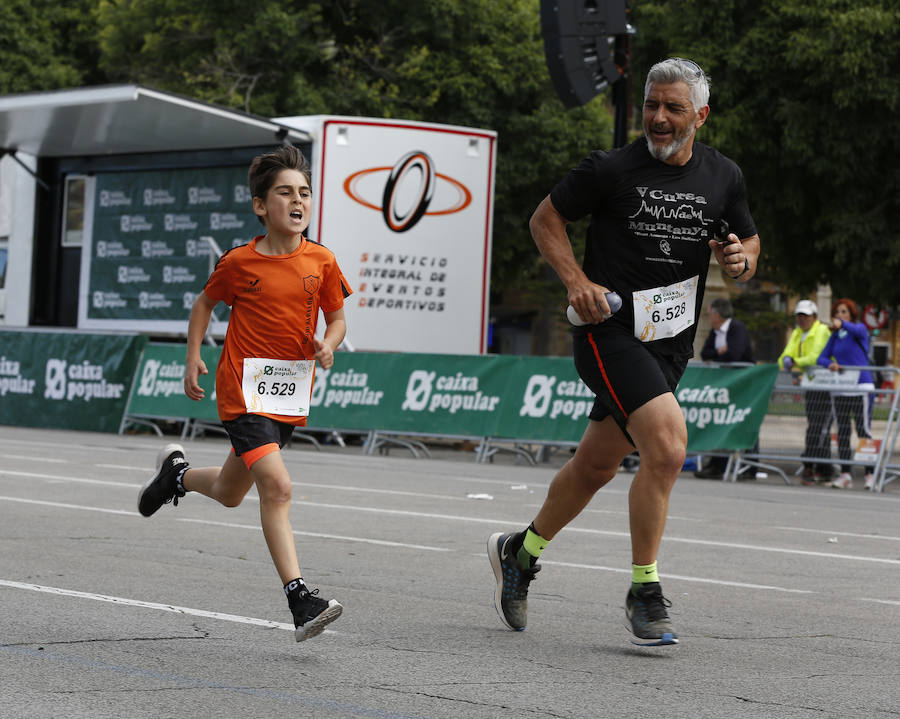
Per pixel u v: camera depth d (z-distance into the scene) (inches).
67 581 386.0
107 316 1266.0
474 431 940.0
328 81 1835.6
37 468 765.9
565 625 342.0
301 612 287.7
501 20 1868.8
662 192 304.0
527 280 2406.5
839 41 993.5
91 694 251.9
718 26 1078.4
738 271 304.8
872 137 1016.9
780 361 890.7
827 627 349.7
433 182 1113.4
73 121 1146.0
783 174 1082.1
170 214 1225.4
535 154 1889.8
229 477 320.5
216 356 1057.5
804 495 781.3
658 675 283.4
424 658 295.0
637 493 303.1
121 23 1921.8
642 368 302.4
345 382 1005.2
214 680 267.3
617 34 894.4
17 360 1180.5
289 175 304.3
